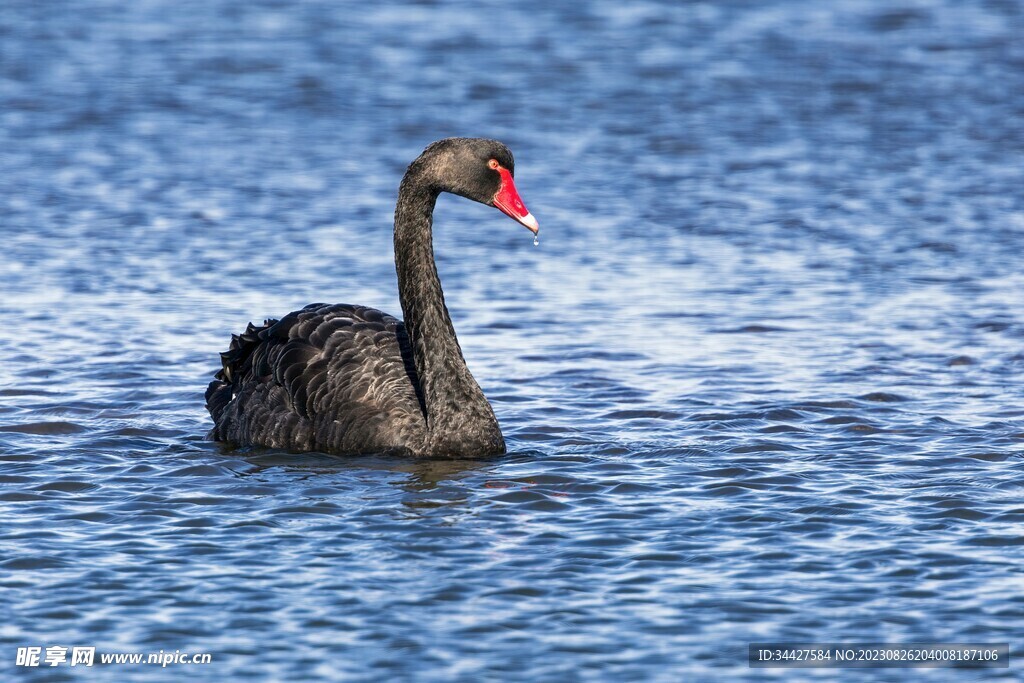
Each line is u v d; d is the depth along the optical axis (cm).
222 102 3462
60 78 3625
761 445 1412
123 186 2762
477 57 3894
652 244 2441
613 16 4375
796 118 3369
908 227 2519
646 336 1912
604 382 1697
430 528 1141
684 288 2169
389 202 2673
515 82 3641
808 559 1072
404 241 1388
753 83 3662
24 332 1886
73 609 978
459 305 2077
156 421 1531
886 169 2947
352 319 1454
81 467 1324
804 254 2367
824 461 1352
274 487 1253
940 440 1430
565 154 3072
